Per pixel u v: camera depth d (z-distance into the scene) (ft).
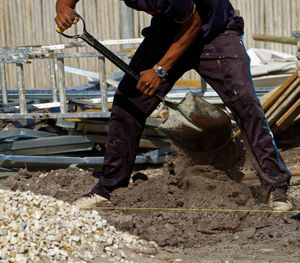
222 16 32.91
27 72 84.43
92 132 49.29
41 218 26.89
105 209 33.63
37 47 46.62
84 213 29.48
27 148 47.93
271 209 32.48
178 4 30.83
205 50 33.35
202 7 32.78
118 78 73.15
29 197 28.50
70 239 25.76
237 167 36.37
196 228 30.32
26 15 83.76
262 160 32.71
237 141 36.50
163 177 35.40
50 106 50.47
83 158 46.70
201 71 33.91
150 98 34.35
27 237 24.68
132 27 77.97
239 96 32.71
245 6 75.97
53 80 53.67
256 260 25.59
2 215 26.13
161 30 33.94
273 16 74.49
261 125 32.63
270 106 52.70
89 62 81.15
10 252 23.17
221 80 33.22
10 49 46.57
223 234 29.78
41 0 82.58
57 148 48.49
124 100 34.60
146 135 49.75
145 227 30.01
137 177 38.06
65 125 49.75
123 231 29.73
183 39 32.27
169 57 32.55
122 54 58.80
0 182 42.63
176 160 35.70
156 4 31.50
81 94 56.85
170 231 29.37
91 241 26.63
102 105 47.39
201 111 33.40
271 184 32.68
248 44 76.33
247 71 33.04
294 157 48.98
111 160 34.99
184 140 34.19
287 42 67.72
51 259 23.85
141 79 32.94
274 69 66.08
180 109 33.76
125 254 25.98
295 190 38.60
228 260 25.79
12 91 61.05
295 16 73.15
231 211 31.32
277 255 26.13
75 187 40.88
